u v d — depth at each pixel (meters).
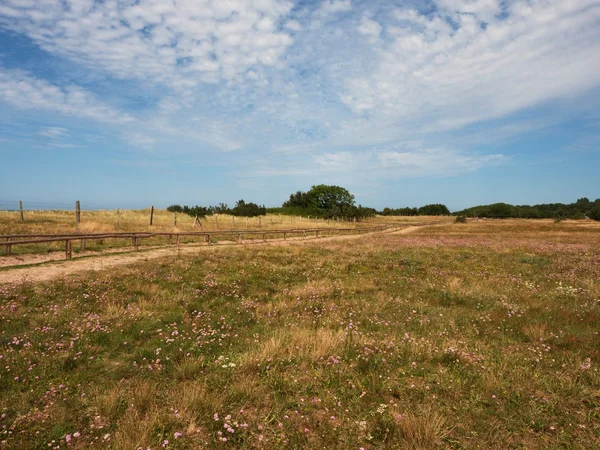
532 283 13.48
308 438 4.22
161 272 14.48
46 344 6.76
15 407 4.77
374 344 7.10
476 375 5.79
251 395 5.05
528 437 4.27
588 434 4.28
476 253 23.94
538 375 5.77
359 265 17.88
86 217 35.44
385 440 4.19
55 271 14.16
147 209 57.41
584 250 25.25
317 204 108.31
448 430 4.35
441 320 8.90
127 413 4.60
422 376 5.84
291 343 6.92
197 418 4.55
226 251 22.38
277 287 12.84
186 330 7.96
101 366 6.20
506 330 8.15
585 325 8.43
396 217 131.75
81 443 4.09
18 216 30.25
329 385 5.45
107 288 11.47
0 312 8.49
